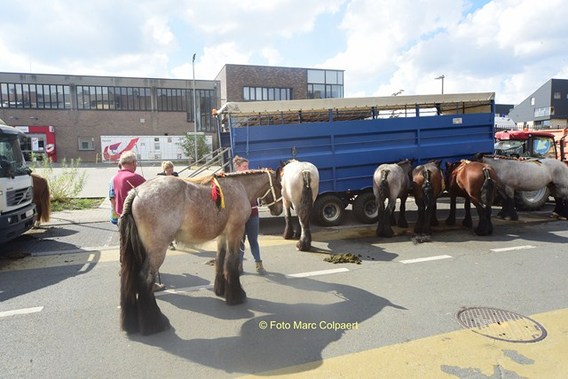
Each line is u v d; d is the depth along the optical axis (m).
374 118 9.77
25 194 7.70
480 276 5.73
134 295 4.04
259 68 42.91
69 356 3.63
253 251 5.95
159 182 4.12
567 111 62.31
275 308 4.68
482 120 10.23
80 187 14.50
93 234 8.95
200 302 4.91
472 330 4.04
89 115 40.31
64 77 39.12
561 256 6.73
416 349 3.67
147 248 3.97
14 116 38.31
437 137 9.91
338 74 46.19
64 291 5.32
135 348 3.76
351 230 8.88
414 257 6.73
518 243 7.62
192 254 7.15
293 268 6.20
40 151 38.50
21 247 7.80
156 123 42.53
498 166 9.40
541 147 12.09
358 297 4.97
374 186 8.34
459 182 8.59
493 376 3.22
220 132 10.38
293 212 10.80
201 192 4.39
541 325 4.14
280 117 10.02
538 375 3.23
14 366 3.46
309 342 3.84
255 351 3.68
